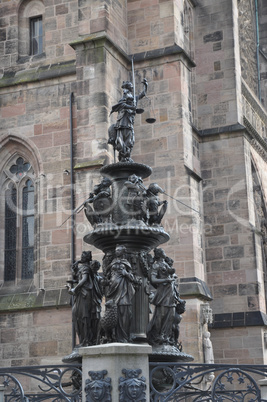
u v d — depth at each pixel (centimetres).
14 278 4219
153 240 2534
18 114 4338
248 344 4472
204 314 3956
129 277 2389
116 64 4209
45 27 4466
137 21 4422
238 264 4619
